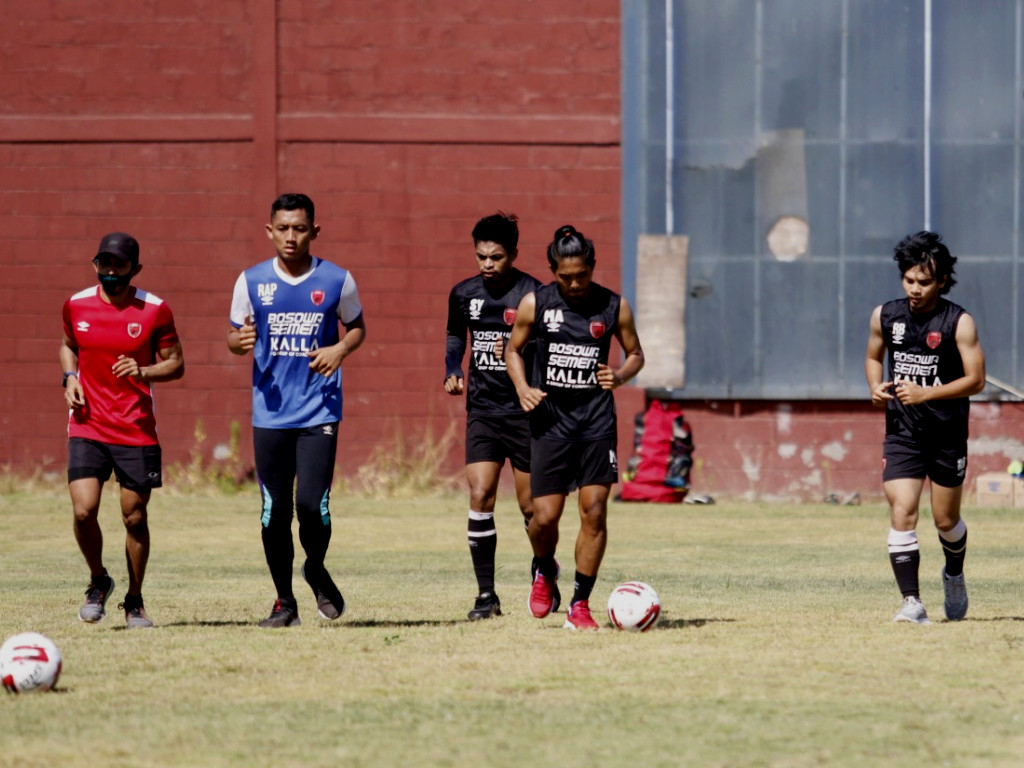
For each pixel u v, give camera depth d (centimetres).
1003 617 2942
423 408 6506
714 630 2655
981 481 6184
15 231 6481
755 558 4434
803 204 6500
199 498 6241
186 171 6481
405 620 2908
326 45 6494
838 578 3850
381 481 6469
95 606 2781
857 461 6494
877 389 2781
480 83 6500
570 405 2633
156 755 1703
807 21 6475
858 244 6488
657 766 1644
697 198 6500
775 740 1769
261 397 2717
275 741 1769
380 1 6494
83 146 6494
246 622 2877
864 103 6481
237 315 2725
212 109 6500
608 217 6512
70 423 2775
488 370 3019
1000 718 1894
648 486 6353
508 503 6247
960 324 2714
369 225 6494
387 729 1831
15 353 6488
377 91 6494
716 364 6519
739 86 6481
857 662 2291
